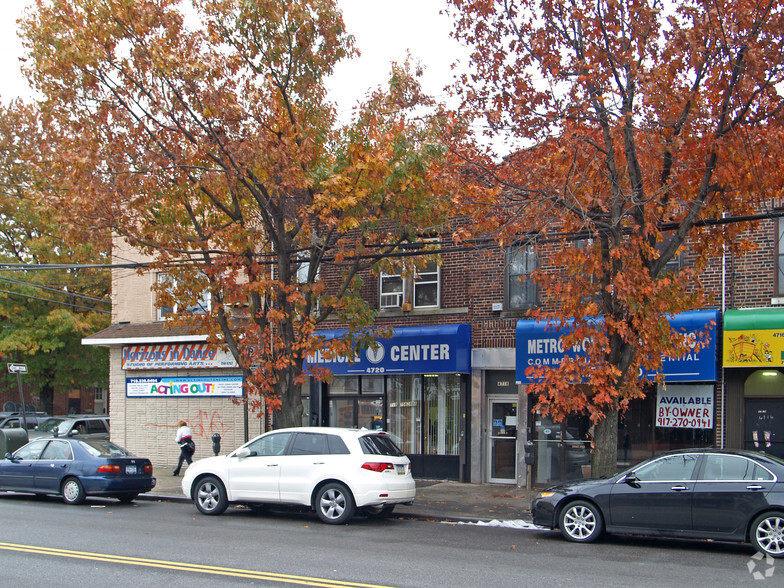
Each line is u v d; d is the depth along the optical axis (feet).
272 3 45.47
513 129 42.50
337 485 40.81
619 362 39.45
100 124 46.55
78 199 43.78
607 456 39.91
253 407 49.65
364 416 64.54
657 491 34.30
